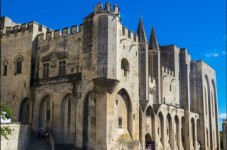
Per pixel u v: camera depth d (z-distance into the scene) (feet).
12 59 195.93
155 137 201.67
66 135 168.35
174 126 232.32
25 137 150.20
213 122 303.27
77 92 168.45
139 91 187.73
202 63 277.03
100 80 158.71
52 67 181.47
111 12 166.61
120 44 171.94
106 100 158.51
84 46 169.78
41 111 179.83
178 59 258.98
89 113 162.61
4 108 110.52
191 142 249.34
